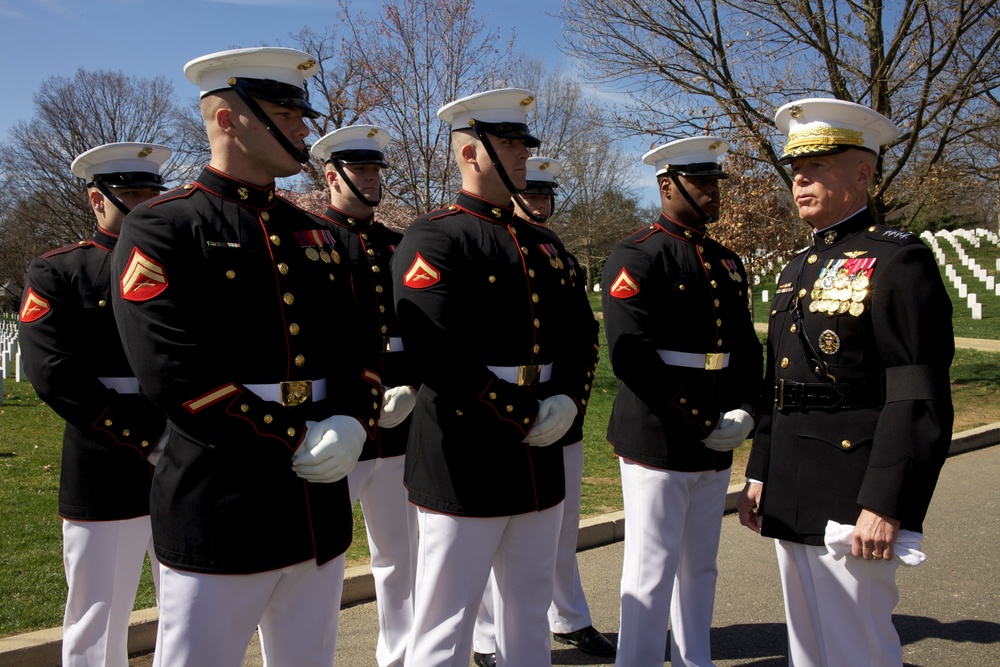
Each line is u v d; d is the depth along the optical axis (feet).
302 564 7.82
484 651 12.80
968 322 65.41
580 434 13.46
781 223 38.06
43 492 19.93
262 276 7.73
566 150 88.28
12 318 92.02
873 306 8.49
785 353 9.40
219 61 7.68
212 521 7.45
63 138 115.75
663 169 12.23
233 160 7.89
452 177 37.63
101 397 10.13
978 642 13.12
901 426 8.04
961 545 17.57
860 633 8.61
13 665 11.43
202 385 7.22
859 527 8.14
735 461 23.72
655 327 11.63
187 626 7.43
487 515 9.45
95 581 10.41
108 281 10.58
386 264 13.99
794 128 9.34
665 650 12.53
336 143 14.28
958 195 37.27
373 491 12.45
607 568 16.56
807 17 29.81
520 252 10.09
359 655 12.78
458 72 36.29
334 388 8.18
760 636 13.50
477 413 9.45
